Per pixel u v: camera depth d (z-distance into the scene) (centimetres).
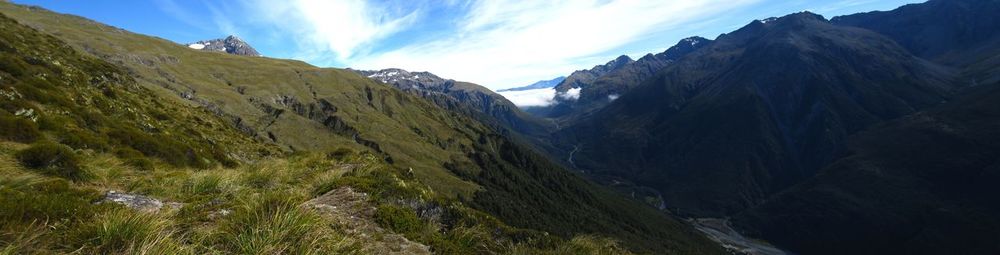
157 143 2570
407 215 1041
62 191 986
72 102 2780
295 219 770
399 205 1131
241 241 704
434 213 1136
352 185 1216
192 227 777
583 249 1067
